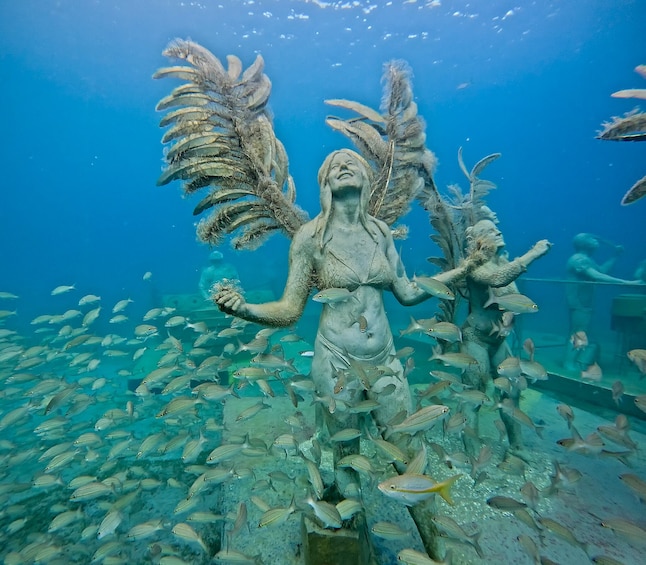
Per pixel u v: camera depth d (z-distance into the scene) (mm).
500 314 5250
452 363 4352
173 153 3641
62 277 73438
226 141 3820
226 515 4500
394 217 4453
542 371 4312
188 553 4461
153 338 15750
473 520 4332
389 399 3420
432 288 3455
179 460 6539
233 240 4020
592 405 7480
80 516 4762
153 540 4746
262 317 3221
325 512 3135
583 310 9609
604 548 3900
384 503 4676
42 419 9469
